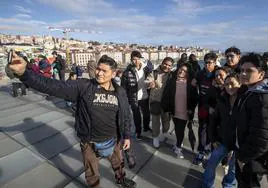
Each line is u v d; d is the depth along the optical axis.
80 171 3.21
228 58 3.34
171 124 5.12
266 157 1.75
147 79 3.83
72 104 6.08
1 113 6.06
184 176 3.08
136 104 4.14
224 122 2.34
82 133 2.24
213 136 2.61
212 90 3.04
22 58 1.63
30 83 1.73
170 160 3.51
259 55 1.83
